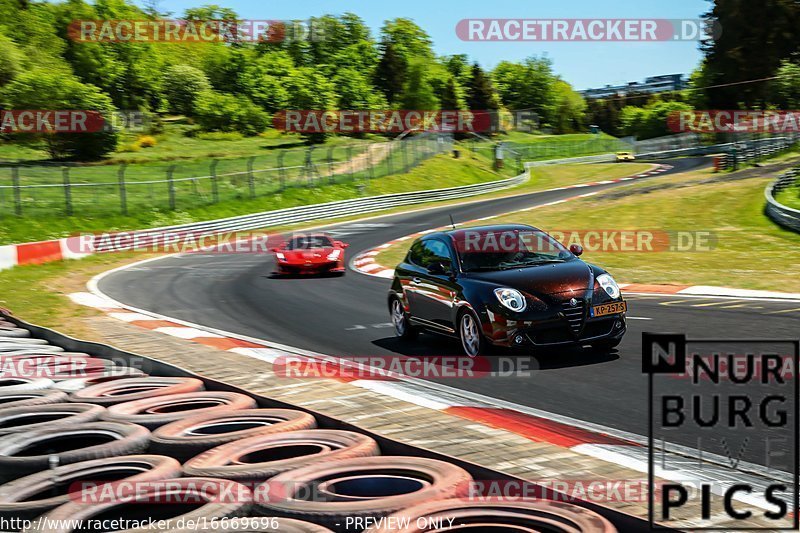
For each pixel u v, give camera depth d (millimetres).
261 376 9312
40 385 8695
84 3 121188
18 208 37906
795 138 66562
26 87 71688
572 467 5562
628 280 19844
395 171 65375
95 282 24312
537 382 9445
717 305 15141
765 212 29375
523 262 11570
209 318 16109
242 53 111938
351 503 4672
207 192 51062
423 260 12617
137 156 72438
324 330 14031
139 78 105688
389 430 6672
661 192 40094
